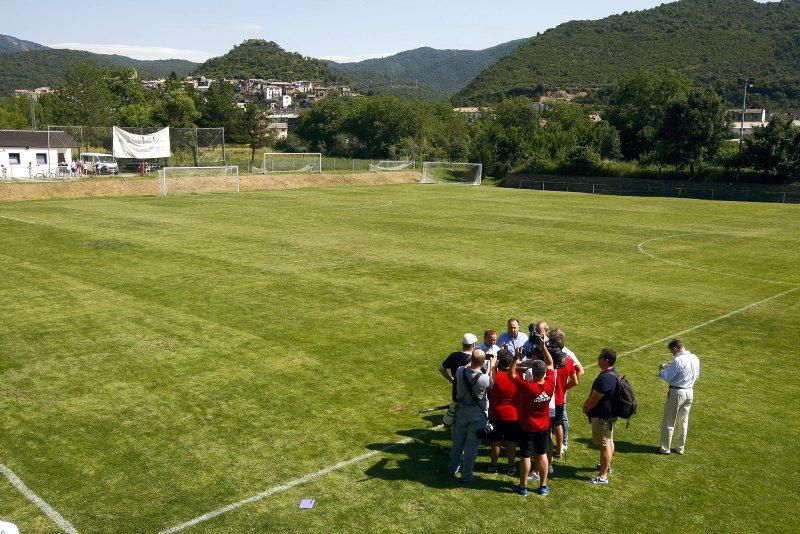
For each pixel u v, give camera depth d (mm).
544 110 139250
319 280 22328
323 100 125750
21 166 61688
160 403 12070
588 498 9180
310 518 8539
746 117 151625
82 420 11320
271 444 10539
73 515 8500
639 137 85562
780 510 8945
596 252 29344
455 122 117750
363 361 14500
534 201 55000
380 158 106125
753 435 11312
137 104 126938
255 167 70562
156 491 9109
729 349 16125
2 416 11422
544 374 9000
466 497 9141
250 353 14883
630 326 17875
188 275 22672
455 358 10297
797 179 65000
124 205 44531
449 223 38156
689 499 9203
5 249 26953
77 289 20469
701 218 44031
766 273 25422
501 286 22141
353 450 10406
